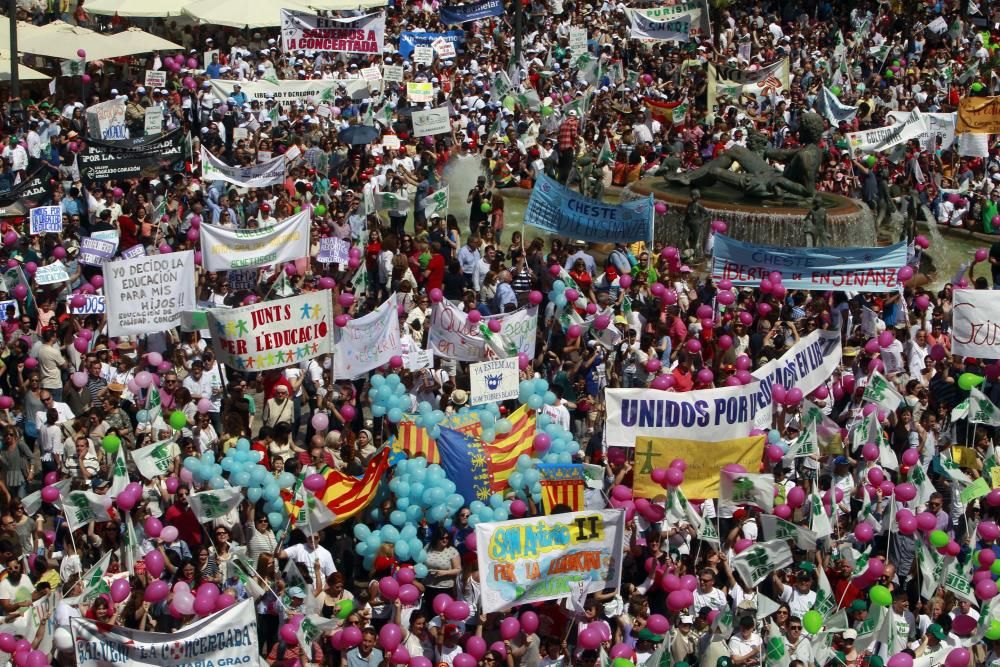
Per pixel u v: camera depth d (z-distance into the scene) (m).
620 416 25.34
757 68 64.00
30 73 57.62
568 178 48.25
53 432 26.66
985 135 52.44
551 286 35.53
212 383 28.48
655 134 56.25
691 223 41.69
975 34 75.44
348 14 69.88
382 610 21.95
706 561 23.00
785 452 26.38
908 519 23.56
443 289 37.00
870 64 70.94
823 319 32.69
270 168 42.31
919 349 32.34
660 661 20.52
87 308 30.97
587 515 21.38
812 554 23.80
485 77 61.38
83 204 40.28
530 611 21.52
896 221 47.22
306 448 28.47
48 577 22.02
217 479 23.30
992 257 38.66
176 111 53.75
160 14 65.19
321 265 37.69
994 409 27.33
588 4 76.69
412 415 25.70
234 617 19.58
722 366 30.61
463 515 23.06
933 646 21.89
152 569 21.77
